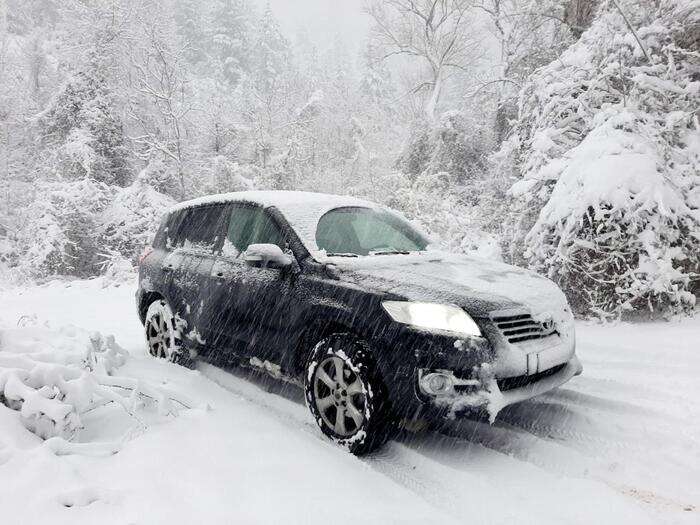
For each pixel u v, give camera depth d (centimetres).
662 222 585
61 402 295
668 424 350
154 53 1766
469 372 291
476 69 2628
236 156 1759
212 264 457
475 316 301
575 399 402
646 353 491
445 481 288
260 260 368
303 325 356
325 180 1716
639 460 308
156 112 1816
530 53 1733
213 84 2989
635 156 608
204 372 484
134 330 725
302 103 2430
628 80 706
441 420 298
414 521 241
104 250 1650
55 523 224
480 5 2125
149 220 1557
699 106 666
